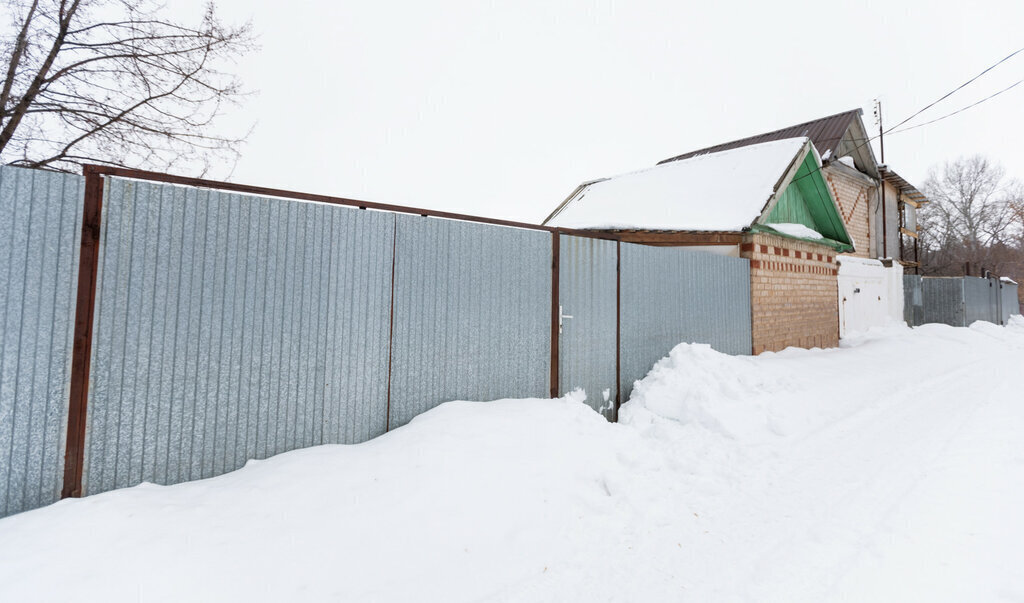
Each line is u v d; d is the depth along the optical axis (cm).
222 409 288
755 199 784
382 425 352
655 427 460
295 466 282
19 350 231
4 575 178
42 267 238
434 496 272
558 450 347
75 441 244
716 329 667
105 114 602
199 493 255
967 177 3419
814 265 932
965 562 245
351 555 225
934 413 554
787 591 225
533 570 240
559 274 468
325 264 328
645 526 289
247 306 297
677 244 809
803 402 539
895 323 1309
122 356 258
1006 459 395
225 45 658
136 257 263
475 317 405
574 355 480
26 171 235
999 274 3056
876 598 218
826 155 1302
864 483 353
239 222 296
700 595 223
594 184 1301
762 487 349
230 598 190
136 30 602
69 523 209
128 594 178
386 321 354
